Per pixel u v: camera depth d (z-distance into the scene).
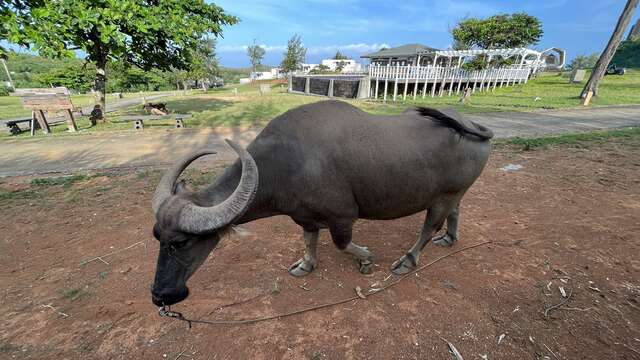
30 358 2.39
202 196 2.29
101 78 11.65
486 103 16.47
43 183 5.67
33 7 8.16
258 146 2.61
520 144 7.84
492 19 27.72
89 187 5.49
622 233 3.86
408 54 28.78
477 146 2.93
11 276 3.29
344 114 2.73
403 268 3.24
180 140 8.82
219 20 13.28
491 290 2.97
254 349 2.42
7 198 5.06
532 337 2.46
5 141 9.04
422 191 2.81
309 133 2.61
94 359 2.37
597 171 5.95
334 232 2.92
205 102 19.80
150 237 3.94
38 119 10.22
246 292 3.00
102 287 3.10
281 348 2.43
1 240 3.93
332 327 2.60
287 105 17.08
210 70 43.47
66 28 8.15
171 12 10.57
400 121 2.84
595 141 7.99
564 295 2.89
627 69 36.84
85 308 2.85
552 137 8.40
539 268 3.27
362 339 2.49
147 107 13.80
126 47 10.43
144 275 3.25
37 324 2.69
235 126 10.77
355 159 2.59
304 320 2.68
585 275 3.15
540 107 14.39
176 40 10.23
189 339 2.51
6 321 2.72
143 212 4.57
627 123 10.40
